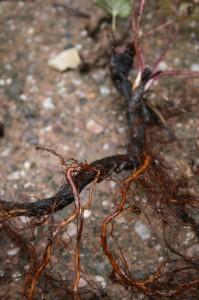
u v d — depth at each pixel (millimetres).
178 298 339
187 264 352
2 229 372
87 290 347
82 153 406
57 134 418
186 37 460
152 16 477
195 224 362
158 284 345
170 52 451
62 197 339
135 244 362
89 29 470
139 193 375
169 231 364
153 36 463
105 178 357
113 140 411
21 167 403
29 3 501
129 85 410
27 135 419
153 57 450
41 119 426
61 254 362
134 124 388
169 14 464
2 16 494
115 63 411
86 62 447
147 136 397
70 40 472
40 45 471
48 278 351
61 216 376
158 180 369
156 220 368
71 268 357
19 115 429
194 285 337
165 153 396
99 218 375
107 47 446
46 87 444
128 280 328
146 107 402
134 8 433
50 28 482
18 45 472
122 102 428
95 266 356
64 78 448
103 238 320
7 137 419
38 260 358
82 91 439
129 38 453
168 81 434
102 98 433
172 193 364
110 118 422
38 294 347
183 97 425
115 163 357
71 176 329
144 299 342
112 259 323
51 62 452
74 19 486
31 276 338
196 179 382
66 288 348
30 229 371
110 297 344
